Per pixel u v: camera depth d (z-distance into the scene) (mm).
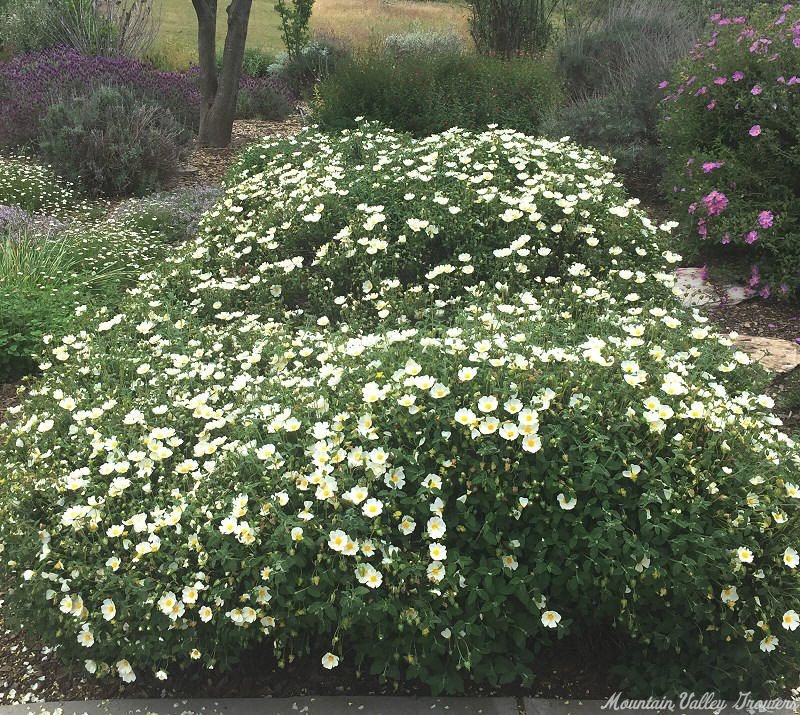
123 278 5902
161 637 2422
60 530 2648
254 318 3957
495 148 4973
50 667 2740
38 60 11547
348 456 2480
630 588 2270
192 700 2504
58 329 4777
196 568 2473
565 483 2391
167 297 4359
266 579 2318
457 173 4566
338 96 8672
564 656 2635
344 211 4578
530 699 2457
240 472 2615
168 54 16781
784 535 2379
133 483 2770
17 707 2539
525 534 2424
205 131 10352
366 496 2412
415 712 2408
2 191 7770
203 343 3775
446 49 12016
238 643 2506
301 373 3219
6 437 3217
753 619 2375
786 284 5215
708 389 2850
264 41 22688
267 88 13172
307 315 3945
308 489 2490
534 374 2686
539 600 2371
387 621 2350
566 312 3412
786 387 4168
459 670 2516
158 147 8766
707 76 6102
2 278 5312
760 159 5602
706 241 5953
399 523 2463
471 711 2408
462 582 2350
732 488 2396
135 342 3904
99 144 8406
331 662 2350
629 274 3854
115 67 11320
